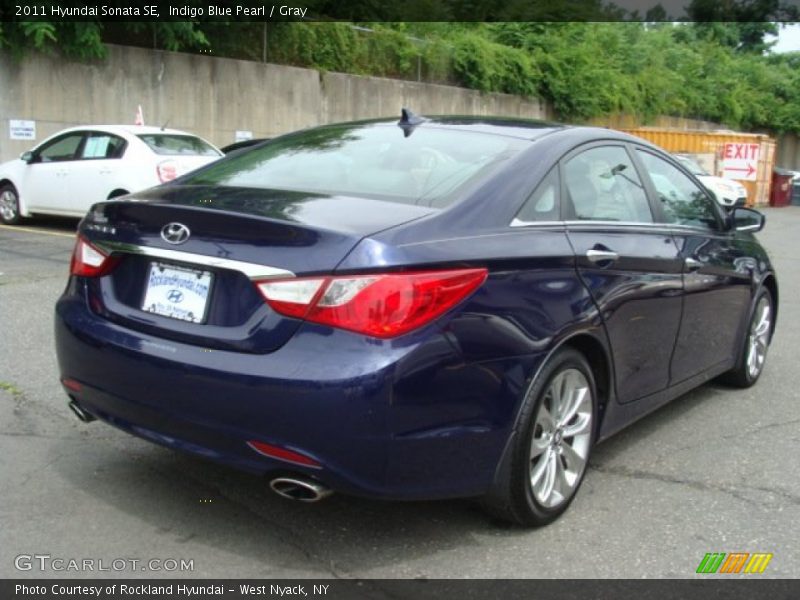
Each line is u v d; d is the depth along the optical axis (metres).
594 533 3.59
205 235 3.23
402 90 24.77
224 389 3.04
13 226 12.81
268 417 2.97
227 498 3.77
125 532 3.42
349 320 2.93
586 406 3.80
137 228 3.42
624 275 3.96
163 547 3.32
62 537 3.36
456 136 4.01
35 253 10.10
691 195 5.13
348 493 3.02
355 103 23.36
